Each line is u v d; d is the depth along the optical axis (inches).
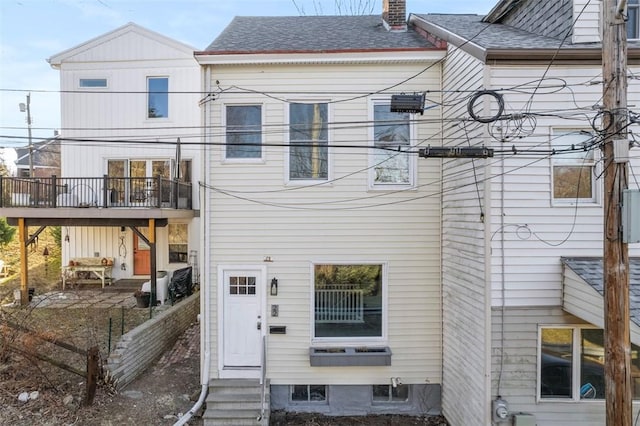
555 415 243.4
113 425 272.4
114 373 310.2
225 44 328.8
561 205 241.4
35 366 302.5
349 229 317.1
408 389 321.1
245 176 316.5
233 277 319.6
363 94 314.5
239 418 286.0
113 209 465.4
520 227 240.5
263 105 316.2
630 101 243.0
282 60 309.9
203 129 313.6
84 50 566.3
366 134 316.8
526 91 240.8
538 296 241.1
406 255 317.4
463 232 273.6
